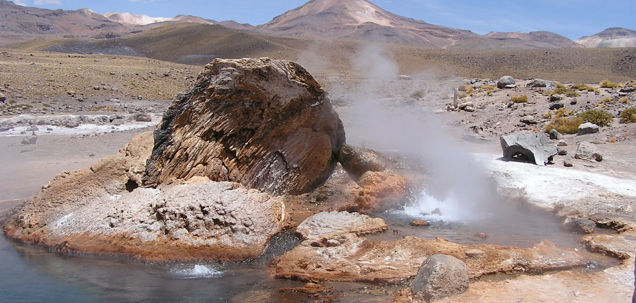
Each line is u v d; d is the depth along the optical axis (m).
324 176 13.87
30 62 58.16
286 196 13.02
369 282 7.95
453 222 11.30
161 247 9.44
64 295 7.77
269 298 7.55
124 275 8.57
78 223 10.22
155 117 32.78
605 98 26.17
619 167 15.34
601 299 6.96
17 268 8.87
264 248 9.61
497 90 34.34
